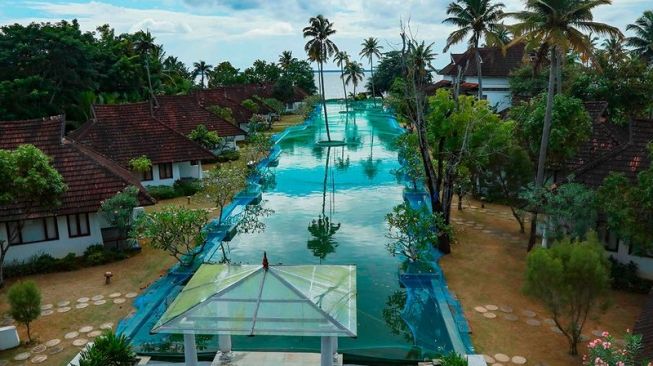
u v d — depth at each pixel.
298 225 30.42
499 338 16.38
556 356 15.32
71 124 52.44
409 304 19.86
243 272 13.93
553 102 23.00
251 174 40.25
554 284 14.85
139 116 39.22
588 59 21.75
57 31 52.75
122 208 23.80
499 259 23.34
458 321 17.45
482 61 61.81
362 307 19.61
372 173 44.97
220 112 60.50
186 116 49.38
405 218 22.25
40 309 17.12
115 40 68.19
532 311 18.33
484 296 19.56
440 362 14.34
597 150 26.78
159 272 22.39
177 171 37.72
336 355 15.09
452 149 24.62
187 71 109.06
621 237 18.75
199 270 15.02
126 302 19.38
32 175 19.38
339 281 14.02
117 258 23.81
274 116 84.00
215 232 27.80
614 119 37.00
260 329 12.15
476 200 33.12
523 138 24.58
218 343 16.09
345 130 72.56
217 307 12.70
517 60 60.97
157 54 69.44
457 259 23.42
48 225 23.66
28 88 49.66
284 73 111.19
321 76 63.47
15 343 16.12
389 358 15.45
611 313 18.05
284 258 25.02
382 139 64.38
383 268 23.55
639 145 22.64
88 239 24.44
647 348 12.22
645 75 36.84
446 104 24.28
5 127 25.86
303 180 42.44
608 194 18.80
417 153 34.38
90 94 53.25
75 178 24.91
